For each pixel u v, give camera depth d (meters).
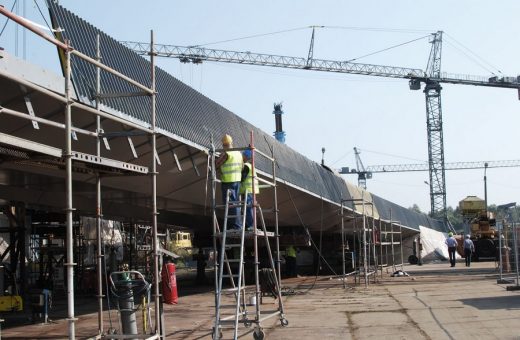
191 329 13.43
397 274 30.25
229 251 30.58
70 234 7.43
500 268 23.23
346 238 40.47
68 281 7.39
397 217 45.53
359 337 11.73
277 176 21.36
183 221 28.72
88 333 13.64
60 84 10.80
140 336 9.55
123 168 8.93
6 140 6.48
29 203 19.47
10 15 6.52
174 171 16.88
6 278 21.00
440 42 101.44
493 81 92.44
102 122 12.38
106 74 12.23
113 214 23.05
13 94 10.08
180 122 15.08
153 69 9.87
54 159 8.13
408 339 11.33
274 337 11.95
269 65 94.88
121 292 10.20
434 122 101.94
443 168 101.75
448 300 17.61
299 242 31.66
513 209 25.58
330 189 28.89
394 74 101.44
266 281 15.49
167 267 11.66
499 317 13.62
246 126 19.73
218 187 19.20
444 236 68.50
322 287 24.62
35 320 16.05
